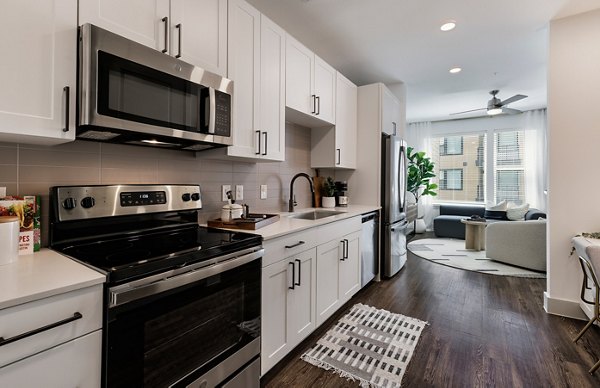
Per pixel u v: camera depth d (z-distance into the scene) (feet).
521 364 6.00
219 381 4.32
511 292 10.03
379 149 11.25
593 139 7.95
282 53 7.36
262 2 7.70
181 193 5.72
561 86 8.30
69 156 4.55
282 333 5.77
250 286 4.91
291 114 8.44
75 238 4.35
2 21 3.10
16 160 4.04
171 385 3.65
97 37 3.70
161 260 3.51
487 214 19.61
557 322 7.82
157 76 4.39
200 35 5.20
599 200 7.90
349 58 11.28
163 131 4.48
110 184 5.02
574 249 7.69
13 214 3.67
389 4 7.80
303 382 5.51
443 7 7.94
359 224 9.38
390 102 12.36
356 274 9.21
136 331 3.26
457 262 13.75
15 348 2.43
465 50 10.65
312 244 6.73
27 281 2.79
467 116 21.79
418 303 9.10
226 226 5.93
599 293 6.23
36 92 3.34
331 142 10.19
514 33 9.32
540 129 19.97
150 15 4.45
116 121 3.89
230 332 4.53
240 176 7.67
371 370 5.83
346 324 7.72
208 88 5.12
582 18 8.07
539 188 20.01
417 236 20.65
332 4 7.82
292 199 9.07
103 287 3.02
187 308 3.84
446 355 6.32
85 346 2.87
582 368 5.86
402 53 10.87
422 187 23.57
